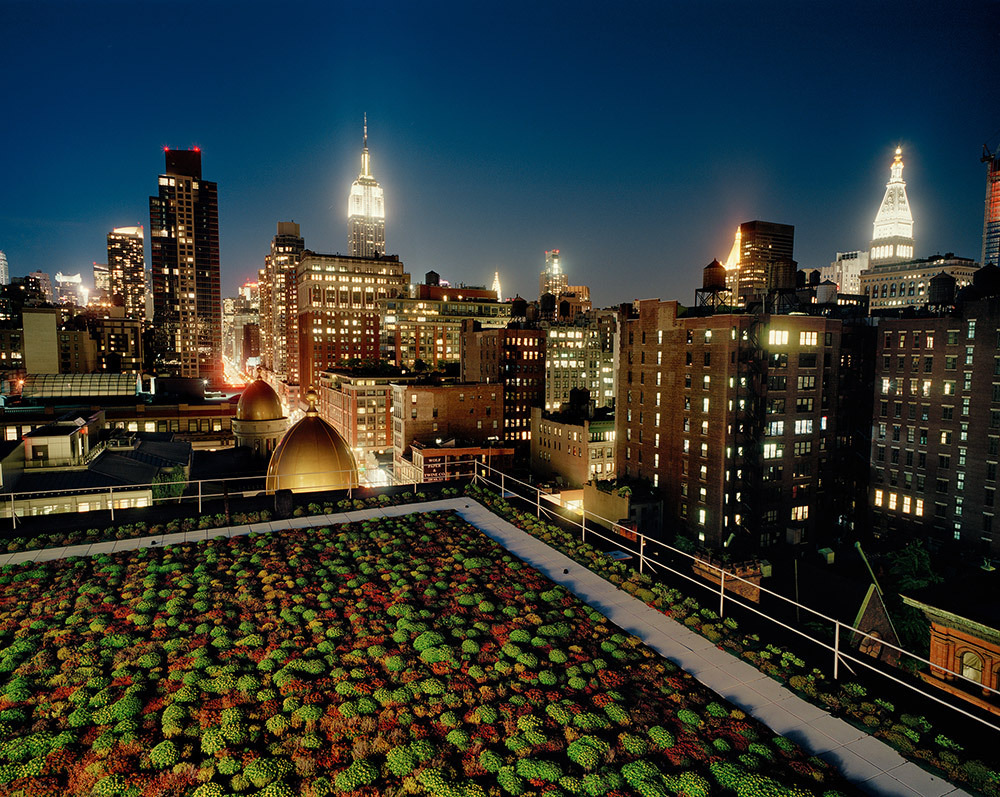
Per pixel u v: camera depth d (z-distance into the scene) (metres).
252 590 24.17
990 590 35.69
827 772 14.89
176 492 52.88
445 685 18.31
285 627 21.61
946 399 75.62
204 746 15.48
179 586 24.36
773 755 15.47
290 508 33.69
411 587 25.09
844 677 19.56
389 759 15.14
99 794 13.92
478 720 16.81
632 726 16.64
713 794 14.20
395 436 120.25
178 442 76.75
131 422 94.31
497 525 33.50
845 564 62.28
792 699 18.19
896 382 81.06
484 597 24.12
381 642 20.69
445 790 14.03
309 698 17.52
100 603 22.94
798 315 76.62
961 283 161.12
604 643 20.89
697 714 17.08
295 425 52.06
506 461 105.62
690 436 77.88
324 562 27.52
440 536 31.14
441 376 158.75
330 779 14.61
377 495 38.28
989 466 71.69
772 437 76.00
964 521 74.38
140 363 198.75
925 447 78.31
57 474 52.81
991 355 70.88
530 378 142.62
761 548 76.44
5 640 20.48
